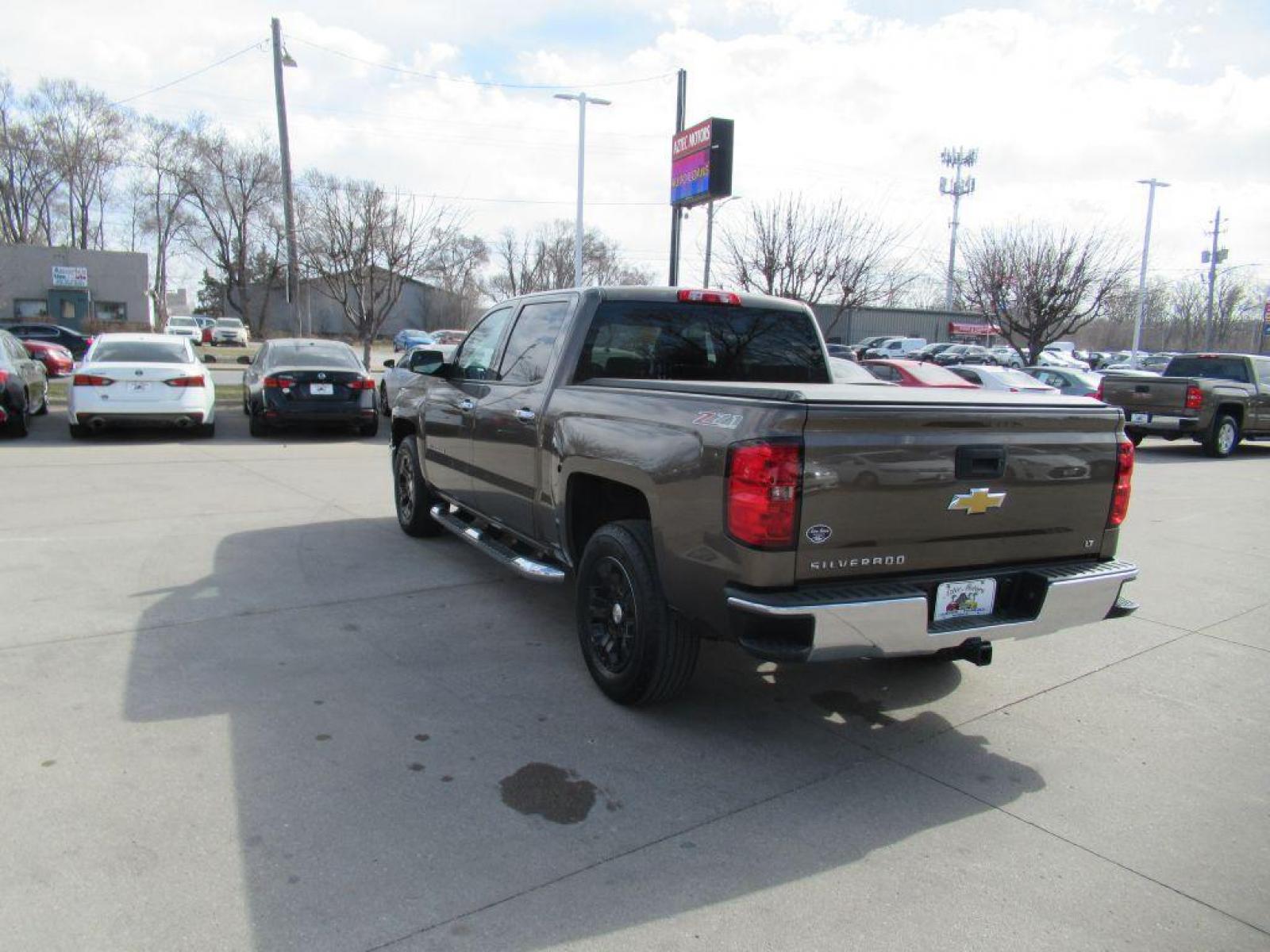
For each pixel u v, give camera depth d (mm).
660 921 2506
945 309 57500
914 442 3215
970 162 55781
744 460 3049
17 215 58750
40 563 5812
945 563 3375
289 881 2619
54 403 15789
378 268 23719
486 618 5059
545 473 4523
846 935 2475
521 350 5156
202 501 8016
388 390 14797
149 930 2383
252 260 64625
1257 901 2680
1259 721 4020
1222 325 61938
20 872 2604
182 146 60750
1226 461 14484
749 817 3084
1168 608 5781
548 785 3250
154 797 3041
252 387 12906
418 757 3414
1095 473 3666
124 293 50625
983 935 2492
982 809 3189
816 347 5246
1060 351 43562
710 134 15867
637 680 3764
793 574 3086
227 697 3871
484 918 2490
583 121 21453
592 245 64562
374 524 7375
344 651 4473
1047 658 4801
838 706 4070
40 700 3760
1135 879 2781
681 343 4832
